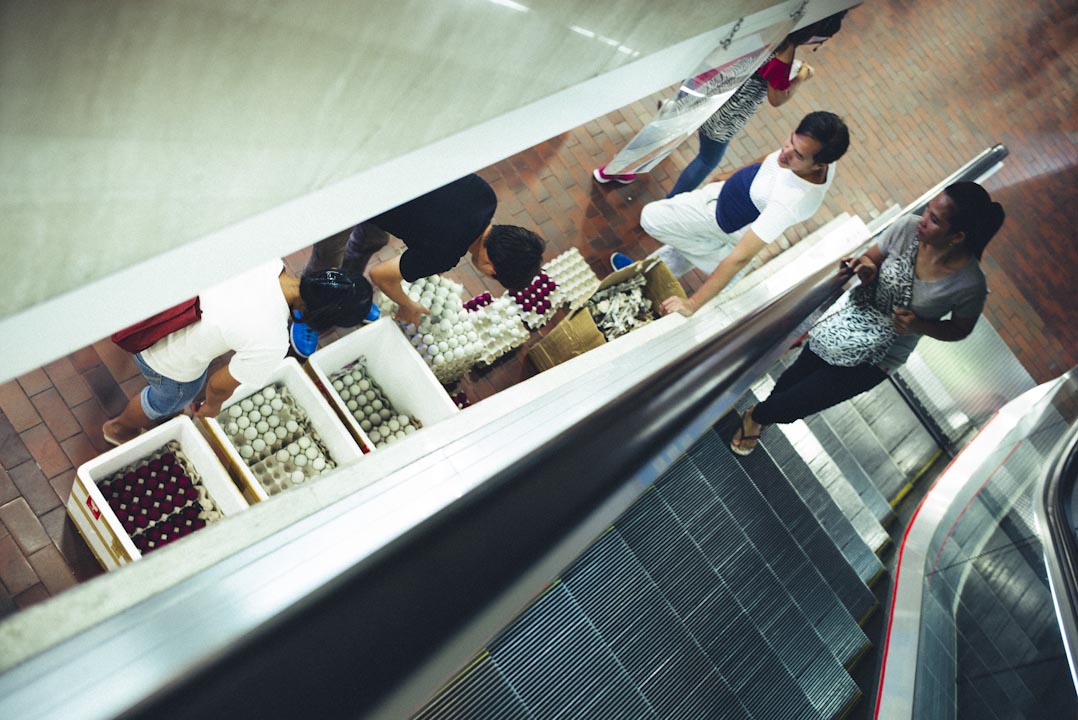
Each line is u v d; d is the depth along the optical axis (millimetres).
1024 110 8461
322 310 2852
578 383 3133
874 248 3777
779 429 4832
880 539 5188
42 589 3191
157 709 1227
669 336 4078
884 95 7344
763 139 6246
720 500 3881
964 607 4754
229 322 2623
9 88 944
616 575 3268
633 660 3160
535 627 2975
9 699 1369
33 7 890
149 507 3119
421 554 1532
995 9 8594
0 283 1162
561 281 4703
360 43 1348
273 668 1279
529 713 2811
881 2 7773
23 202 1083
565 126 2289
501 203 4938
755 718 3428
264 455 3434
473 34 1593
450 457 2455
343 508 2102
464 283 4535
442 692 2668
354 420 3537
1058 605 3877
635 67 2393
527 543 1654
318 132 1439
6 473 3254
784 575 3949
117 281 1346
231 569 1770
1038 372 7840
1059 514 4410
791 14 3264
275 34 1183
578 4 1821
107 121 1081
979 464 5738
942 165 7379
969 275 3496
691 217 4500
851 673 4047
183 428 3139
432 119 1702
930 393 6859
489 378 4480
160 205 1276
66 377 3455
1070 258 8430
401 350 3629
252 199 1437
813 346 4059
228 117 1246
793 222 4074
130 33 1003
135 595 1722
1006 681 4004
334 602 1399
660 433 2137
